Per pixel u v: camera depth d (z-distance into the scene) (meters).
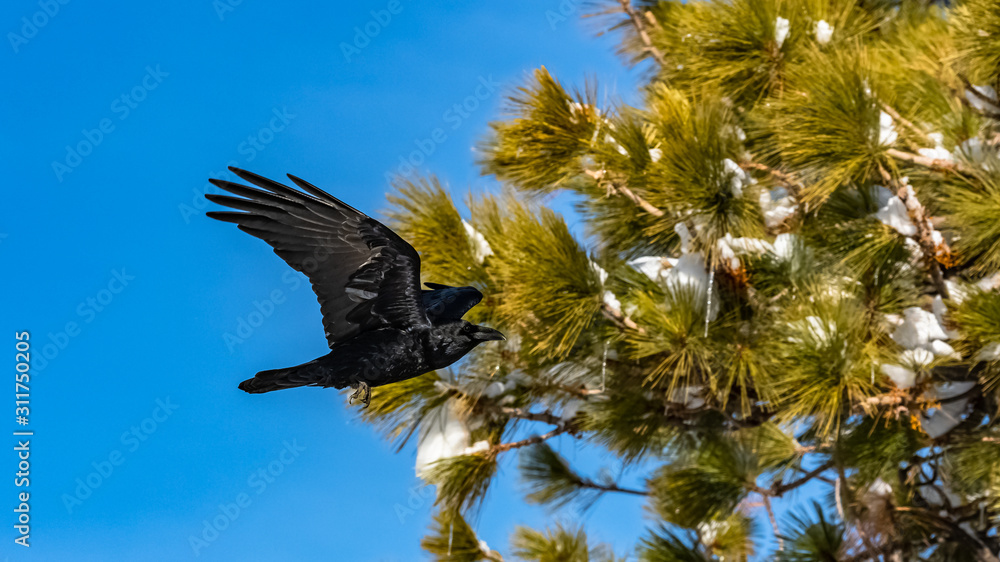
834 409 11.49
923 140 12.78
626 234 14.19
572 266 12.40
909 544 15.48
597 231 14.32
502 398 14.16
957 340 12.34
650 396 14.27
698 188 12.21
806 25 14.88
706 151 12.31
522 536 16.12
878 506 14.54
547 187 14.43
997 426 13.04
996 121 13.06
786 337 12.19
